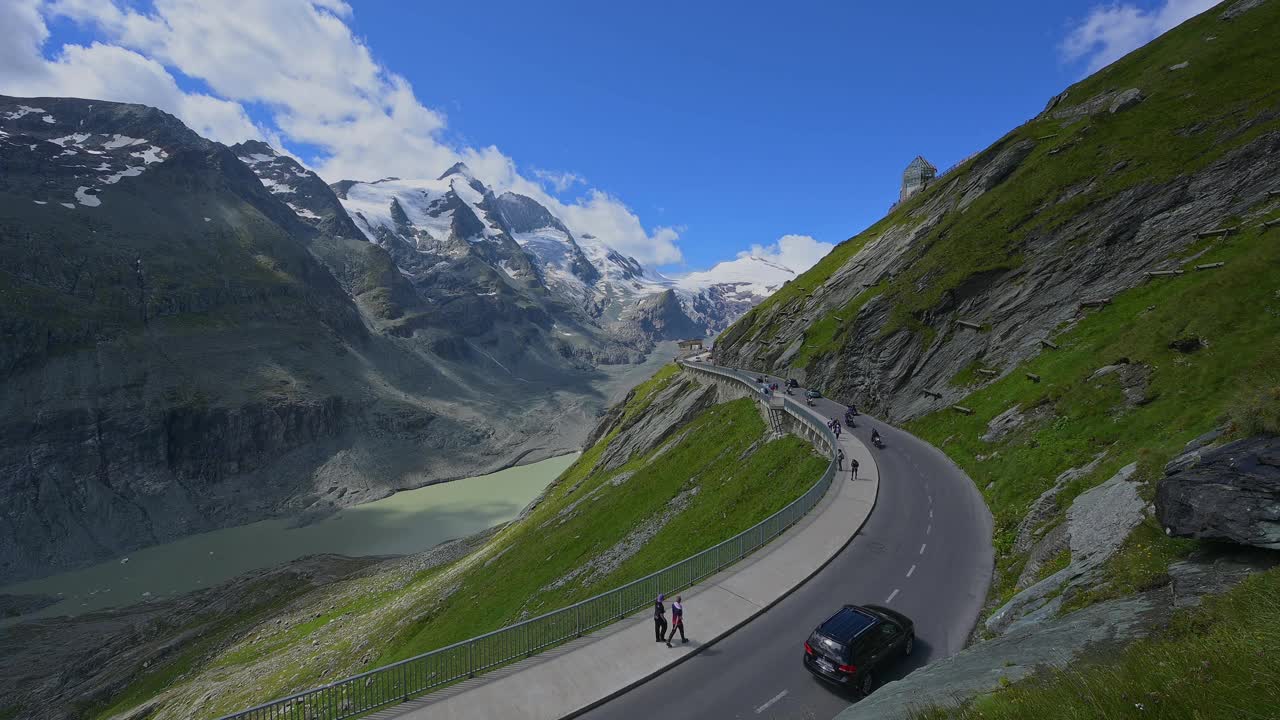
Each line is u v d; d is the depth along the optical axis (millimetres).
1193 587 12445
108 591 141875
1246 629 8141
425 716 18078
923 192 115250
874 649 18172
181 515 196875
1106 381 36406
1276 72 59062
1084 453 32312
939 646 20438
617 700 18922
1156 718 7070
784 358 99188
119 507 188125
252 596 116062
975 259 66750
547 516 86312
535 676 20219
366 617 81562
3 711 85375
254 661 78062
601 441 125000
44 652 103875
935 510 35000
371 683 18875
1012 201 71062
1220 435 16812
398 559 134500
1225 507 13391
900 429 58562
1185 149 56000
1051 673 10133
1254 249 36188
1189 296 36000
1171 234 49188
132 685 84875
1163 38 86375
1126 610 12977
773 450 55156
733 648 21578
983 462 40938
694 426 81000
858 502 37031
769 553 30094
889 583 26094
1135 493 19859
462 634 57719
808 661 18516
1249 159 48250
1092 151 66750
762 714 17625
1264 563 12109
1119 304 47312
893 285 78938
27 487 178125
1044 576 21078
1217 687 7008
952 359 60531
